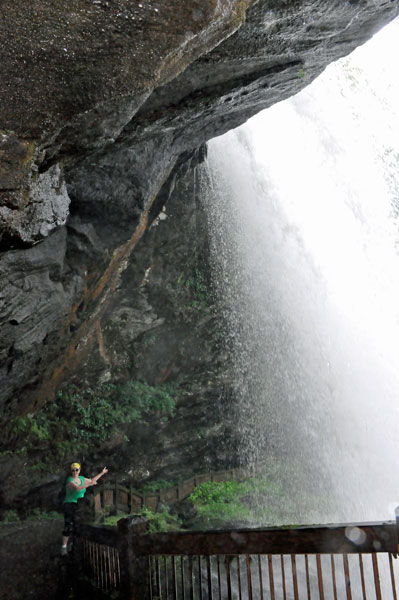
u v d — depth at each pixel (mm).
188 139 8844
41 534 9117
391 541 3627
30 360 8570
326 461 18703
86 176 7746
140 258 14508
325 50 7297
